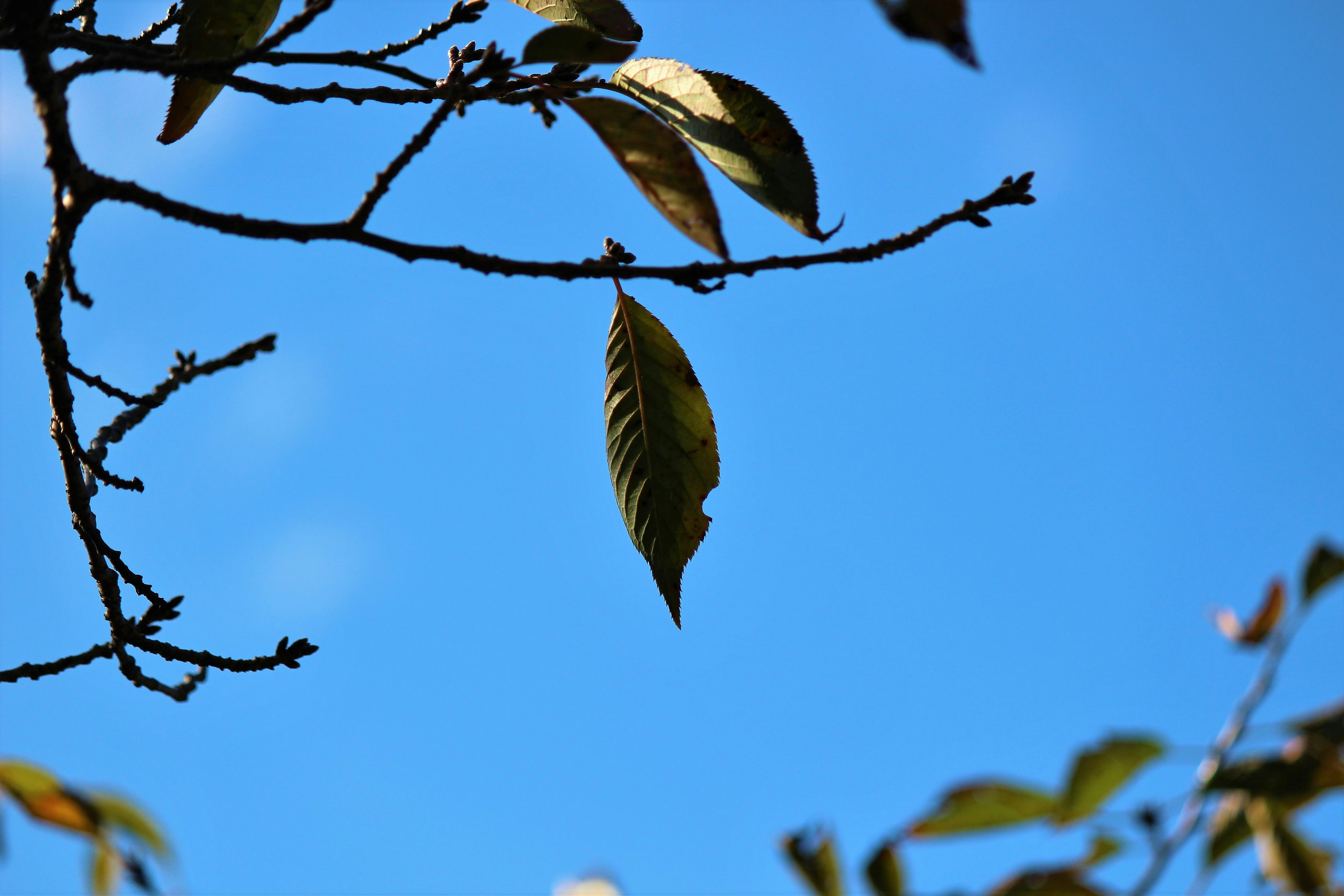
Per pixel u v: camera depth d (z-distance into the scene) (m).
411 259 1.27
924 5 1.07
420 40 1.38
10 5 1.27
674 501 1.35
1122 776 1.08
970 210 1.26
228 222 1.27
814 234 1.29
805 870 1.13
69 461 1.37
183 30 1.35
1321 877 1.09
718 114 1.30
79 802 1.08
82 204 1.27
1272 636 1.14
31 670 1.39
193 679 1.42
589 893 1.08
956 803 1.12
